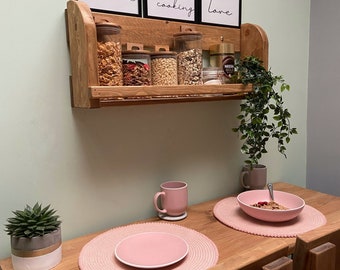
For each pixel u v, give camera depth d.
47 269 0.80
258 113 1.16
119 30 0.92
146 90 0.88
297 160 1.63
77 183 1.01
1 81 0.86
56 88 0.94
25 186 0.93
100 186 1.06
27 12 0.88
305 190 1.40
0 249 0.90
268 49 1.33
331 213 1.13
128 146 1.10
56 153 0.97
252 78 1.12
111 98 0.89
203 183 1.31
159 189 1.19
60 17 0.93
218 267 0.60
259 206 1.12
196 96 1.12
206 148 1.30
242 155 1.41
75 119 0.99
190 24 1.17
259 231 0.99
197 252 0.87
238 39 1.30
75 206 1.02
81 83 0.89
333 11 1.47
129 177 1.12
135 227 1.05
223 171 1.36
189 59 1.05
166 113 1.17
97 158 1.04
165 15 1.12
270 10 1.42
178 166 1.23
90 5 0.96
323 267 0.68
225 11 1.27
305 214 1.11
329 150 1.56
